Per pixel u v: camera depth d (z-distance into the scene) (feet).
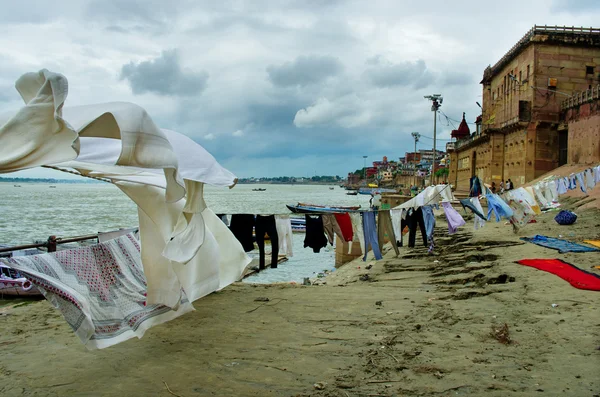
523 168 117.19
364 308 26.73
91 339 16.11
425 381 15.67
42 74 11.30
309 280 47.09
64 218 163.84
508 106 131.95
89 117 11.99
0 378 16.87
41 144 10.95
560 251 39.91
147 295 18.84
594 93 94.12
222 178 17.01
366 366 17.40
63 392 15.57
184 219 16.93
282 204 275.59
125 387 15.93
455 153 195.62
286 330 22.54
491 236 55.67
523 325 21.25
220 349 19.80
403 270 43.52
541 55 113.60
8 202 276.00
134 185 18.45
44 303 28.89
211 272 21.97
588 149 95.91
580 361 16.39
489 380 15.37
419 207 40.01
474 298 27.96
